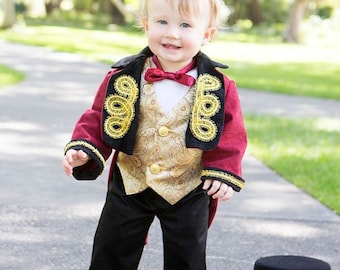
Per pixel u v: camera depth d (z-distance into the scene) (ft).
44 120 30.07
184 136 11.03
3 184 20.30
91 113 11.28
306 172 23.44
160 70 11.13
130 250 11.37
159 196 11.12
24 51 63.98
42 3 151.33
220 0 11.44
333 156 25.99
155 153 11.07
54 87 40.88
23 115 31.04
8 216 17.57
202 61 11.29
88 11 149.48
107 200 11.44
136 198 11.21
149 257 15.42
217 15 11.37
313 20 108.17
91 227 17.11
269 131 30.66
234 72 56.44
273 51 82.64
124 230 11.23
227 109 11.21
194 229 11.15
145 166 11.15
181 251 11.17
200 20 11.08
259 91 45.24
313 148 27.40
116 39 86.58
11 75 44.55
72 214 17.97
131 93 11.07
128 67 11.21
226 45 87.20
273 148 27.04
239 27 123.75
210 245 16.42
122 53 66.64
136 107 11.03
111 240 11.27
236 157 11.07
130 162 11.25
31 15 141.08
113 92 11.11
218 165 11.02
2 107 32.89
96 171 11.18
